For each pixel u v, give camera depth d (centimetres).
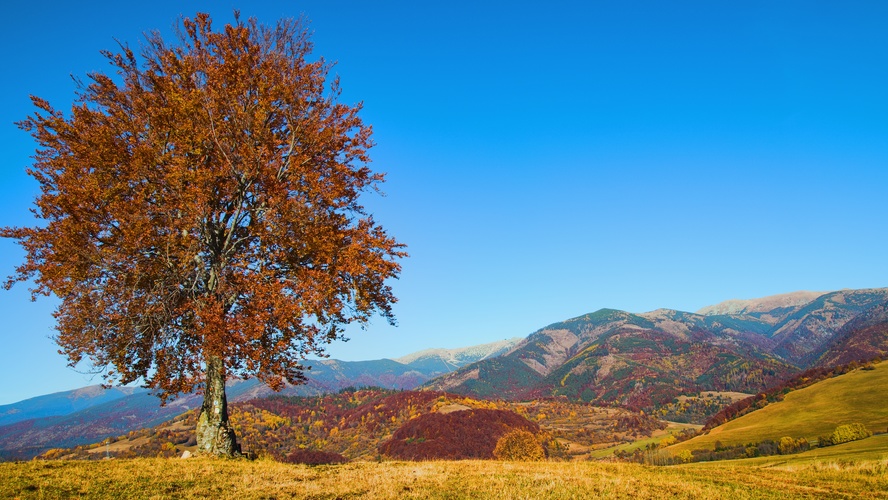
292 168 1853
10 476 1262
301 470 1577
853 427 9656
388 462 1992
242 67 1930
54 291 1631
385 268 1817
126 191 1678
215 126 1850
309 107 2056
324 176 1936
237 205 1950
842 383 15600
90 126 1795
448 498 1217
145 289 1708
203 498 1152
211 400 1842
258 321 1589
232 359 1585
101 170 1673
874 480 1577
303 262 1844
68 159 1697
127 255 1605
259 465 1636
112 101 1945
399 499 1196
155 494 1153
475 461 2081
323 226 1788
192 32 2069
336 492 1261
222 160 1833
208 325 1531
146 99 1892
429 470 1673
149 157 1678
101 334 1650
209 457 1695
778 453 10469
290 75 2039
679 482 1527
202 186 1698
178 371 1698
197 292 1834
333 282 1720
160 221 1664
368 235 1914
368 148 2164
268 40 2114
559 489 1341
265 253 1806
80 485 1203
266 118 1939
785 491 1410
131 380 1764
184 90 1880
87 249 1573
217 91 1870
